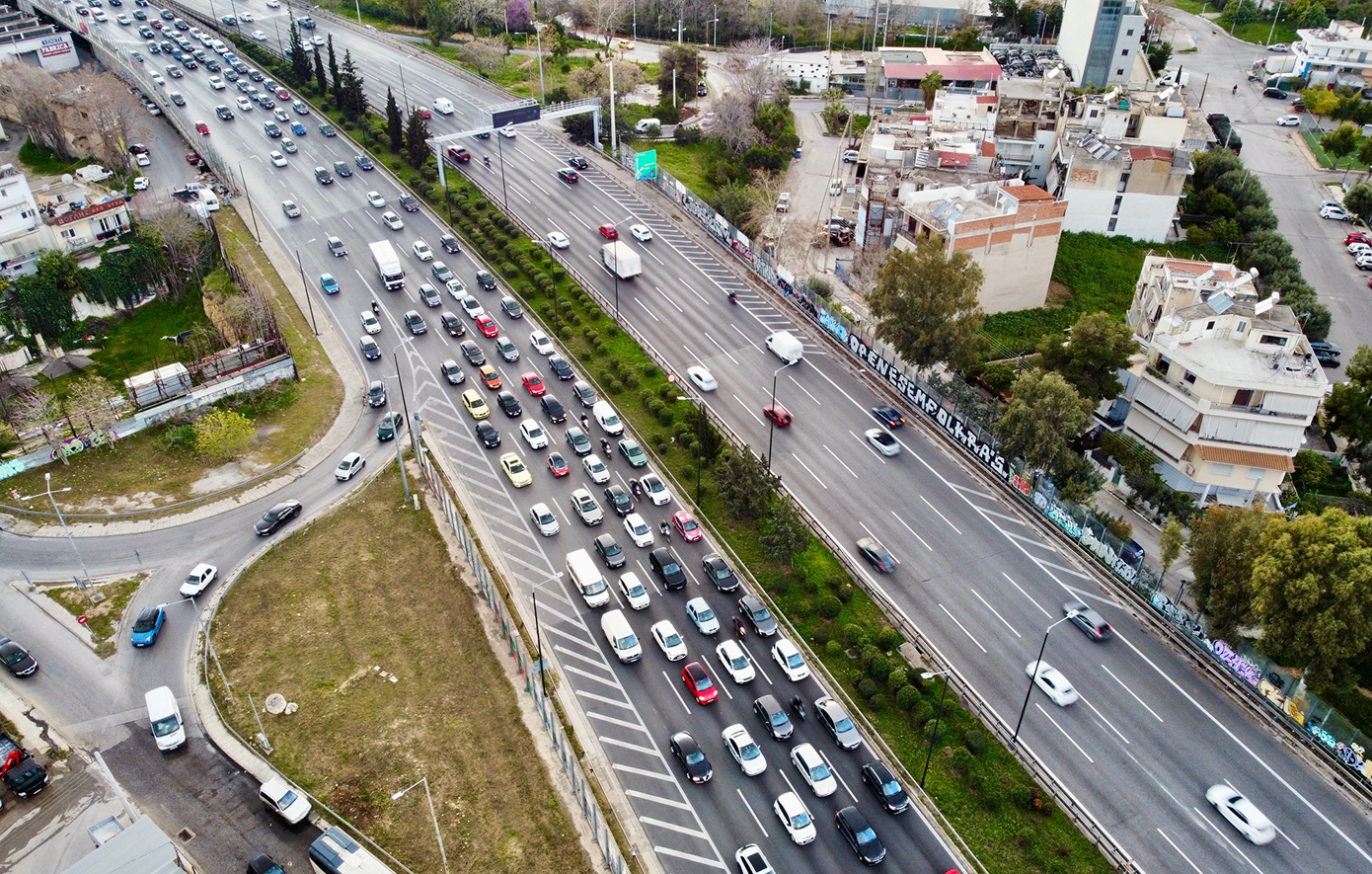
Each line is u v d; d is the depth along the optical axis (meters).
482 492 95.00
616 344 116.44
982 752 70.31
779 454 99.25
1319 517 72.00
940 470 97.94
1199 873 63.16
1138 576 82.44
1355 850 64.38
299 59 186.12
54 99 163.38
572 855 63.38
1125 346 97.56
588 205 148.62
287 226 141.62
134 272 128.25
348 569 85.62
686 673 75.31
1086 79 180.25
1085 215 144.25
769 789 68.06
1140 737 71.75
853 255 139.50
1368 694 77.31
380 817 65.19
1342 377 118.69
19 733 70.31
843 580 84.19
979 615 81.75
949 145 141.75
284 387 108.56
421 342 117.31
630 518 89.44
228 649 77.69
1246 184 150.38
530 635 79.50
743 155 162.00
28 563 85.88
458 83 194.38
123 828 62.53
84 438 99.62
